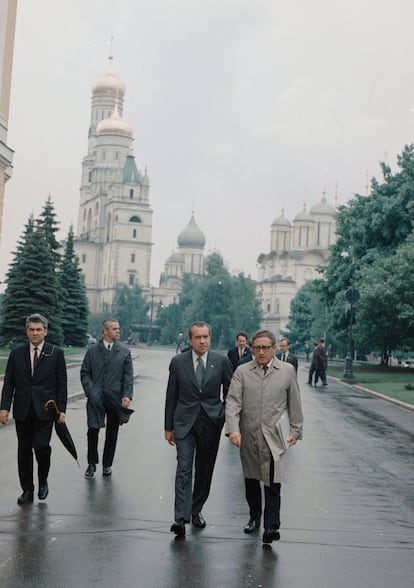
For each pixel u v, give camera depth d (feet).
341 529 25.17
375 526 25.76
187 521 23.77
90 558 20.75
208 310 335.88
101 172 552.41
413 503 29.91
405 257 138.21
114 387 34.30
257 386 23.76
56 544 22.03
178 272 596.29
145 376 119.65
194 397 25.16
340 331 177.37
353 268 174.19
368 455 42.86
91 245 538.47
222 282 335.47
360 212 182.91
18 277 181.37
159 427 52.65
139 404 70.64
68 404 66.80
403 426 58.39
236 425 23.54
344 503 29.55
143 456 39.73
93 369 34.42
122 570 19.79
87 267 538.88
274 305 444.96
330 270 185.06
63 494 29.37
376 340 151.53
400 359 244.01
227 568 20.31
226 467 37.58
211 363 25.45
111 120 551.59
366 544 23.26
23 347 28.27
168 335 432.25
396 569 20.67
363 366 188.34
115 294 483.10
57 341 182.91
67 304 236.43
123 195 510.17
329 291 184.03
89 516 25.73
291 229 500.74
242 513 27.17
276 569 20.36
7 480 31.86
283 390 23.77
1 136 77.92
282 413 23.72
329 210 482.28
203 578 19.38
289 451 43.60
